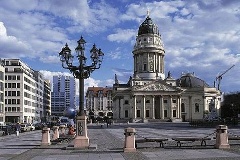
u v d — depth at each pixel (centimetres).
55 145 3391
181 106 18250
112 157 2352
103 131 7088
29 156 2495
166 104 17588
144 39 18350
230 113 15475
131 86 17938
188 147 2944
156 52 18200
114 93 19125
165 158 2247
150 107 17412
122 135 5375
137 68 18450
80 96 2997
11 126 6444
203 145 3078
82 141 2958
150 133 5803
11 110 14100
